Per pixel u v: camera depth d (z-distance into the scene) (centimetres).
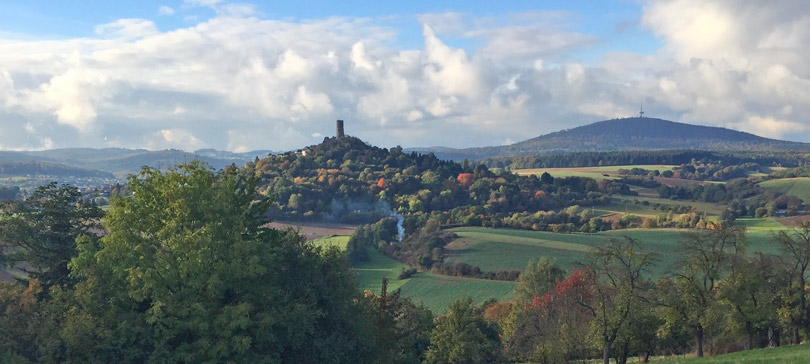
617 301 5225
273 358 4147
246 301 4094
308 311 4300
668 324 5478
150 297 4038
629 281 5431
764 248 15112
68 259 4728
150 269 3794
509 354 7350
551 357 6147
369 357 5222
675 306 5500
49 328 3762
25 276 5516
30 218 4728
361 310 5103
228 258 3978
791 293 5806
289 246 4741
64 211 4897
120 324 3803
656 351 7056
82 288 3953
